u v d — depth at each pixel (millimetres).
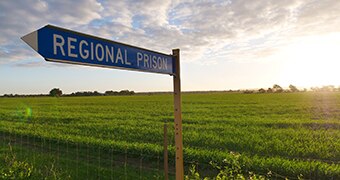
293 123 22031
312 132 16969
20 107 44969
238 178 5824
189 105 45000
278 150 11984
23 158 10477
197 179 6031
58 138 14188
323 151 11656
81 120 24656
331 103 47031
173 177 8766
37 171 8516
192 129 18156
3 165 8516
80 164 9953
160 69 3785
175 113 4129
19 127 19688
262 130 17906
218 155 9977
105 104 50656
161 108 39656
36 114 31656
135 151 11359
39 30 2314
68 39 2561
